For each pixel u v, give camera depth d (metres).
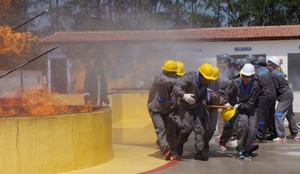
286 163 7.52
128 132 11.37
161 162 7.56
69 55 23.19
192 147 9.26
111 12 38.22
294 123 10.48
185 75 7.61
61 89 23.03
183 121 7.67
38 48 23.33
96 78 12.70
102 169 6.96
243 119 7.85
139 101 13.63
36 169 6.43
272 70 10.37
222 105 7.95
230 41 21.30
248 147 7.89
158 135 7.83
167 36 22.17
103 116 7.40
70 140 6.74
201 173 6.75
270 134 10.31
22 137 6.35
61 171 6.66
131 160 7.71
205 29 23.03
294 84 20.62
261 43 21.06
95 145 7.18
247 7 41.25
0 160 6.26
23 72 20.20
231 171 6.89
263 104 9.70
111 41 22.55
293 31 21.19
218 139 10.18
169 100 7.84
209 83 8.00
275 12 41.19
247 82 7.73
